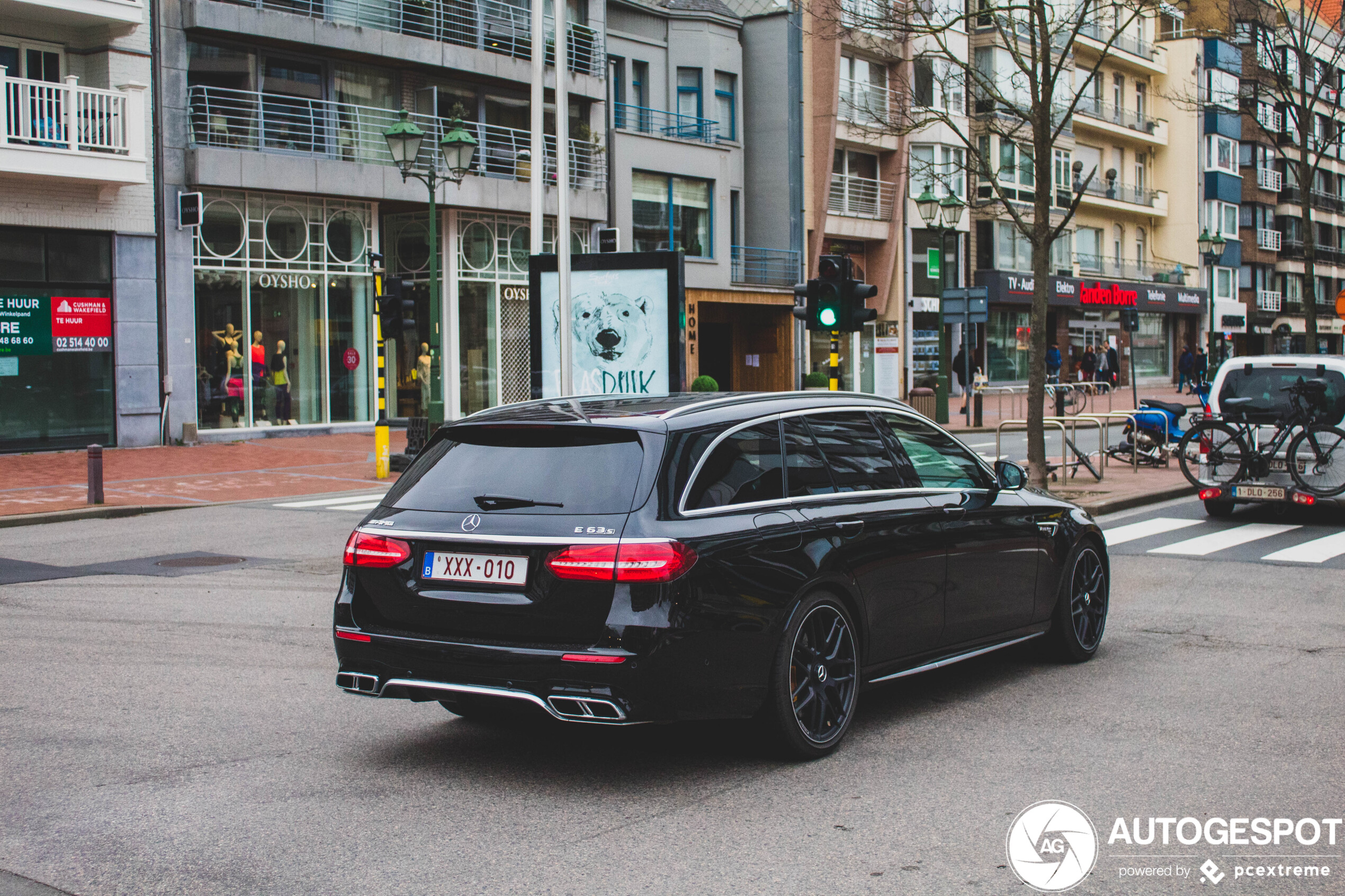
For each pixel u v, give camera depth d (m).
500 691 4.88
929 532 6.07
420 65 27.77
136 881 4.04
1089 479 18.12
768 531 5.20
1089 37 45.59
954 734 5.79
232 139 24.94
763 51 37.97
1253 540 12.81
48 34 22.41
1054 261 49.44
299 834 4.48
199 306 24.67
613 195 32.34
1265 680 6.86
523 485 5.12
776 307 38.09
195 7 23.95
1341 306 25.19
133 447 23.34
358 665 5.27
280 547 12.78
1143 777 5.11
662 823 4.58
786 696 5.19
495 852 4.29
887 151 41.66
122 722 6.07
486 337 29.80
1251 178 63.16
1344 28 26.31
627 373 14.96
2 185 21.33
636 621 4.72
